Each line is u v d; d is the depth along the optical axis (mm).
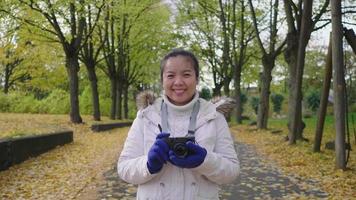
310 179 9102
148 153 2285
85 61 27750
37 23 21156
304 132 23391
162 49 35094
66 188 8086
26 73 40344
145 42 34219
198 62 2555
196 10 31141
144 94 2562
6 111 33656
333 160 11352
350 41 10430
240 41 29969
